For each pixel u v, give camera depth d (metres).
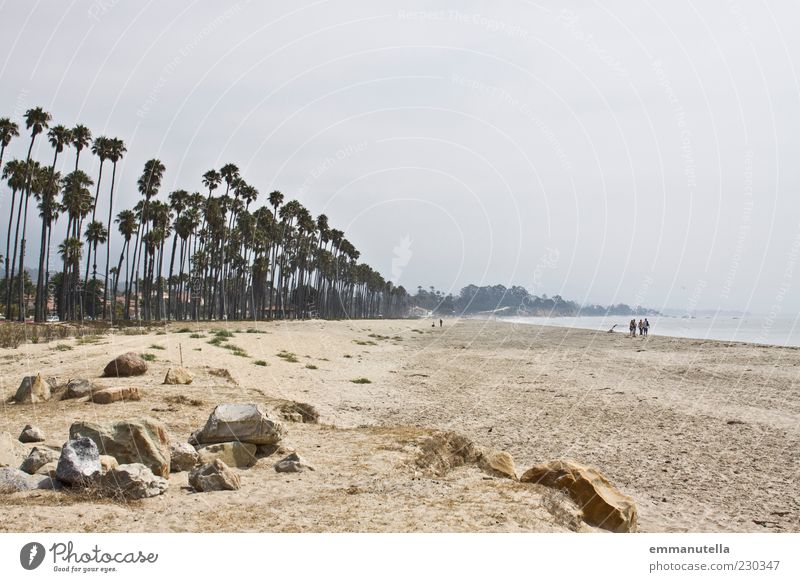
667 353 43.75
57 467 8.36
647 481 12.16
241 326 63.59
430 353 44.12
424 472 10.51
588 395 23.86
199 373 21.30
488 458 11.47
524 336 65.56
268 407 15.68
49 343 31.38
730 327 106.00
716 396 23.70
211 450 10.32
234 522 7.20
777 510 10.36
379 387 25.41
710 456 14.23
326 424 15.49
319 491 8.74
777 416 19.48
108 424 9.38
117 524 6.96
